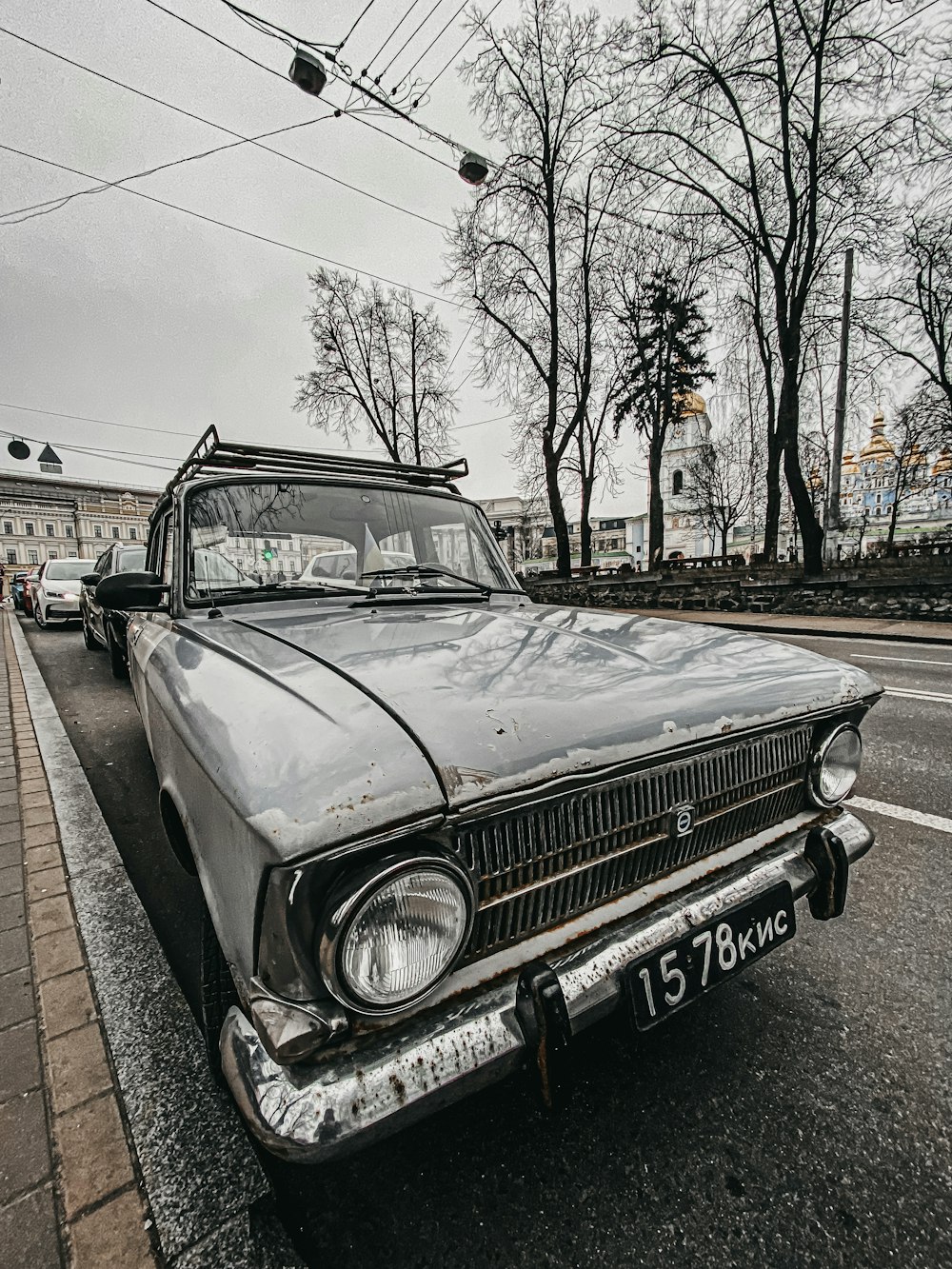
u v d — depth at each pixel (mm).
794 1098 1406
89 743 4172
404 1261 1062
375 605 2014
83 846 2592
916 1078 1460
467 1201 1172
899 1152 1270
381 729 945
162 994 1697
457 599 2221
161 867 2475
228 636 1544
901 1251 1084
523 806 983
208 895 1032
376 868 816
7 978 1763
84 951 1888
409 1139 1311
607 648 1511
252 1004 857
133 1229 1095
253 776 875
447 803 882
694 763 1266
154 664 1676
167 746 1376
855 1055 1533
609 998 1042
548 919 1096
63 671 6746
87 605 8180
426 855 858
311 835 785
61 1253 1049
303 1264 1053
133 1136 1271
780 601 12570
